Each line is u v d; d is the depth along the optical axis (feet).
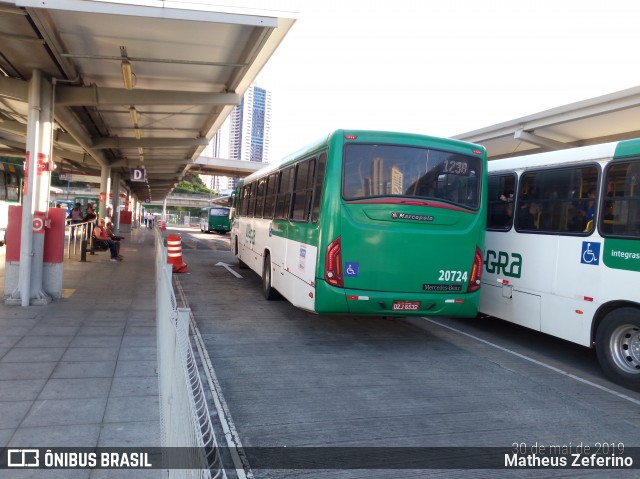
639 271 18.62
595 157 20.84
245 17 20.53
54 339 21.09
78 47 25.48
